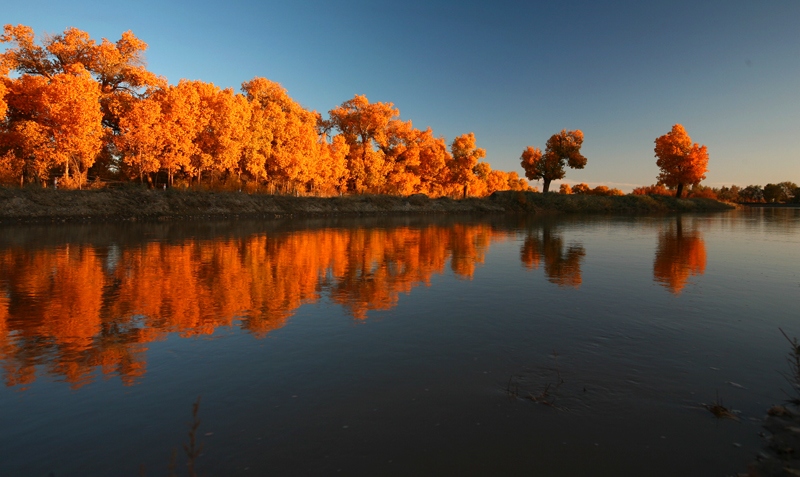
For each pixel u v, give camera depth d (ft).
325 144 167.12
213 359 19.52
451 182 231.91
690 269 42.88
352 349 20.72
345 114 188.96
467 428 13.75
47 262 44.14
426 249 57.62
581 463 12.03
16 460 12.36
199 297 30.68
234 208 119.24
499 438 13.20
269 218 120.06
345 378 17.46
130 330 23.56
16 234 67.62
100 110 108.27
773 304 29.09
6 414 14.83
